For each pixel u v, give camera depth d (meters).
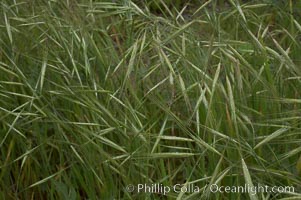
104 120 0.68
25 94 0.75
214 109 0.68
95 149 0.69
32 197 0.74
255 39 0.72
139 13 0.80
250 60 0.76
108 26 0.83
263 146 0.68
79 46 0.77
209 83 0.69
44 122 0.74
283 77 0.74
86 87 0.72
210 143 0.66
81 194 0.75
